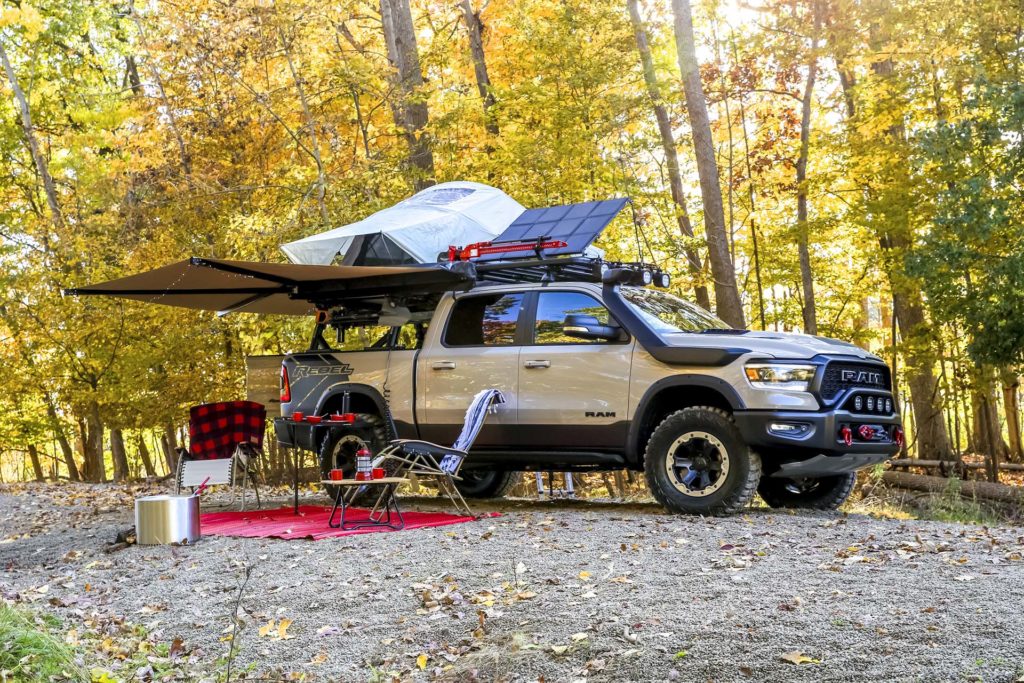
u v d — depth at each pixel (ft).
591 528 23.81
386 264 34.12
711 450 25.49
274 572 21.35
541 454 27.73
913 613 14.75
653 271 29.55
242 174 57.16
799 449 24.85
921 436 68.18
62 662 15.24
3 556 27.43
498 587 18.31
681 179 72.69
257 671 15.35
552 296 28.25
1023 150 50.60
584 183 55.98
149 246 55.67
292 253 35.68
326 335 50.88
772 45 63.05
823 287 77.30
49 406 74.79
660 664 13.56
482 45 75.82
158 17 54.80
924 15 56.08
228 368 58.90
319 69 53.62
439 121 55.26
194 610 18.98
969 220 50.83
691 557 19.75
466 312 29.63
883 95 59.31
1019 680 11.84
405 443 26.40
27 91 77.82
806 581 17.15
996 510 41.98
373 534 24.93
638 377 26.32
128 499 40.78
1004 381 57.41
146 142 59.57
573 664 14.02
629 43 57.41
